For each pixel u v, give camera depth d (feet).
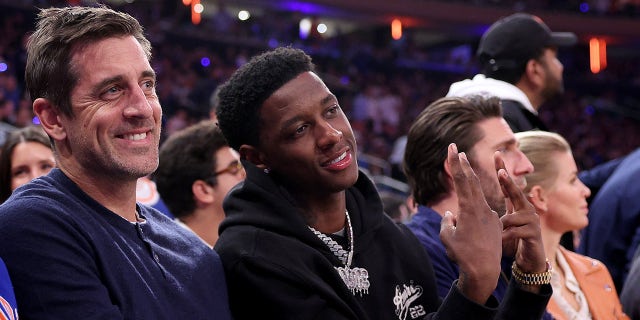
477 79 9.31
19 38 35.22
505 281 5.85
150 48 4.47
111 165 4.08
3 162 7.55
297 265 4.40
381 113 42.93
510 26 9.23
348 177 4.52
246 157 4.78
